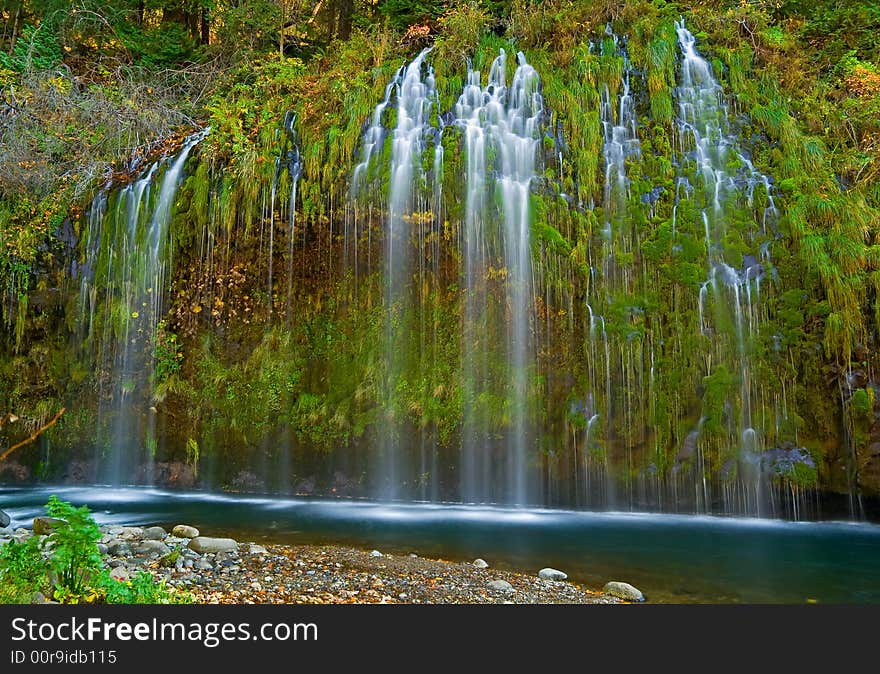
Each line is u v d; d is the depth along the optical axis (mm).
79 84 14094
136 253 10688
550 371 8898
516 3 12102
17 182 10984
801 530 7266
